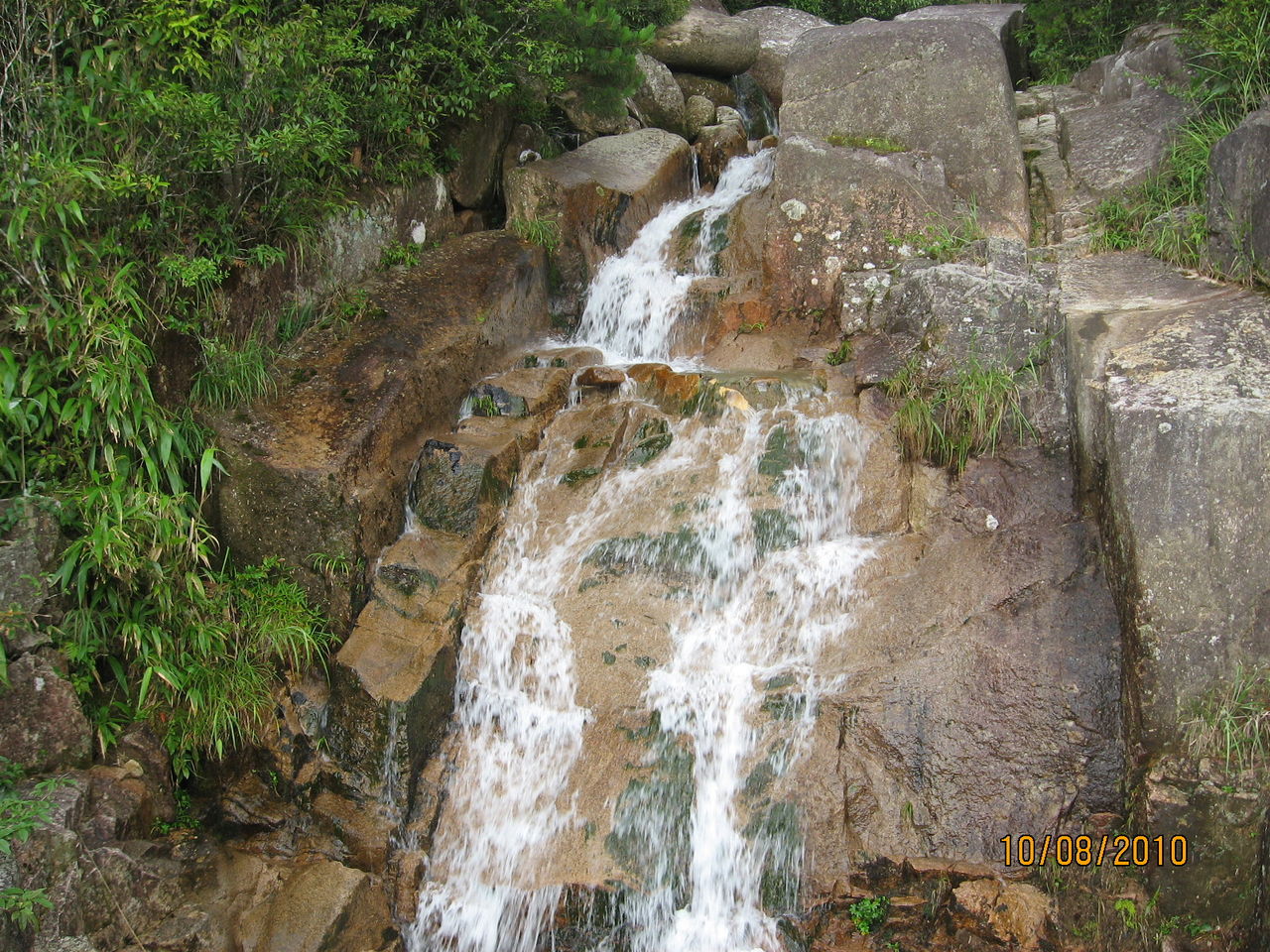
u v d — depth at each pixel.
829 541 6.14
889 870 5.01
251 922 4.87
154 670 5.38
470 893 5.25
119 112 5.70
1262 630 4.80
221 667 5.65
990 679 5.35
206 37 5.86
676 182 9.75
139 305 5.70
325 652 5.89
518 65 8.42
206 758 5.64
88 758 5.07
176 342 6.11
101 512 5.25
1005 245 7.14
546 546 6.37
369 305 7.23
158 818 5.27
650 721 5.57
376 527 6.13
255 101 6.18
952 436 6.30
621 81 8.95
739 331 7.83
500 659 5.87
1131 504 5.06
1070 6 10.62
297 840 5.46
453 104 7.94
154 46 5.86
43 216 5.15
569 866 5.21
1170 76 8.35
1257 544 4.84
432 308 7.38
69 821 4.63
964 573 5.76
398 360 6.75
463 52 7.86
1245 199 6.17
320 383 6.57
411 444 6.62
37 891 4.30
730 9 14.52
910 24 8.42
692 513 6.27
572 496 6.61
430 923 5.19
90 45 5.89
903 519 6.21
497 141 9.09
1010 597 5.59
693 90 11.50
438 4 7.73
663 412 6.95
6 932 4.18
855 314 7.30
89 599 5.37
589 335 8.53
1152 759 4.89
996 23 11.51
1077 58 10.55
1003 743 5.20
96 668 5.44
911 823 5.14
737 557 6.10
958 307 6.64
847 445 6.36
